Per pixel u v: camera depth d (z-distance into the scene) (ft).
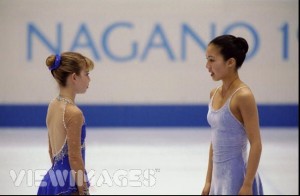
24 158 80.59
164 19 121.49
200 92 123.13
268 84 122.42
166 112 123.44
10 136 106.93
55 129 30.35
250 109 28.35
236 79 29.66
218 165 30.42
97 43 121.60
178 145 96.22
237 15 121.29
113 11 121.08
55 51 120.78
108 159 80.84
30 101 121.60
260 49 121.70
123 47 122.01
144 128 122.72
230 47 28.89
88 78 31.17
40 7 119.85
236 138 29.58
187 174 69.31
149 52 122.11
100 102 122.83
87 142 99.30
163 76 122.72
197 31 121.70
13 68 120.78
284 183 63.41
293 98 122.72
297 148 92.22
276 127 123.13
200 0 121.08
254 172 28.32
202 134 112.06
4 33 119.85
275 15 121.19
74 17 120.67
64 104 29.94
